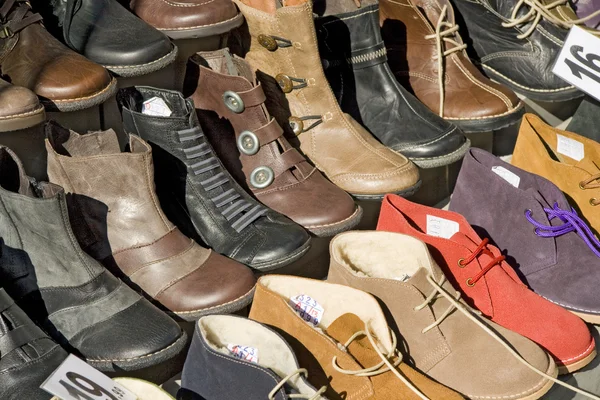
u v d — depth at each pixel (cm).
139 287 128
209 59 155
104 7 150
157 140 137
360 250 133
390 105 176
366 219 168
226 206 140
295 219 149
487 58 211
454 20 197
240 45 166
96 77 137
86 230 128
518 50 207
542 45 205
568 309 145
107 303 120
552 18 205
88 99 136
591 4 227
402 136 173
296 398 106
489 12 209
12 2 142
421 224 145
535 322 135
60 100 134
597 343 145
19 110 125
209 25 155
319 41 171
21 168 121
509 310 136
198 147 139
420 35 190
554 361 131
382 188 159
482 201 153
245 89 150
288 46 160
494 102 185
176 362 130
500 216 151
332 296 122
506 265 140
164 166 139
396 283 123
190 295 127
